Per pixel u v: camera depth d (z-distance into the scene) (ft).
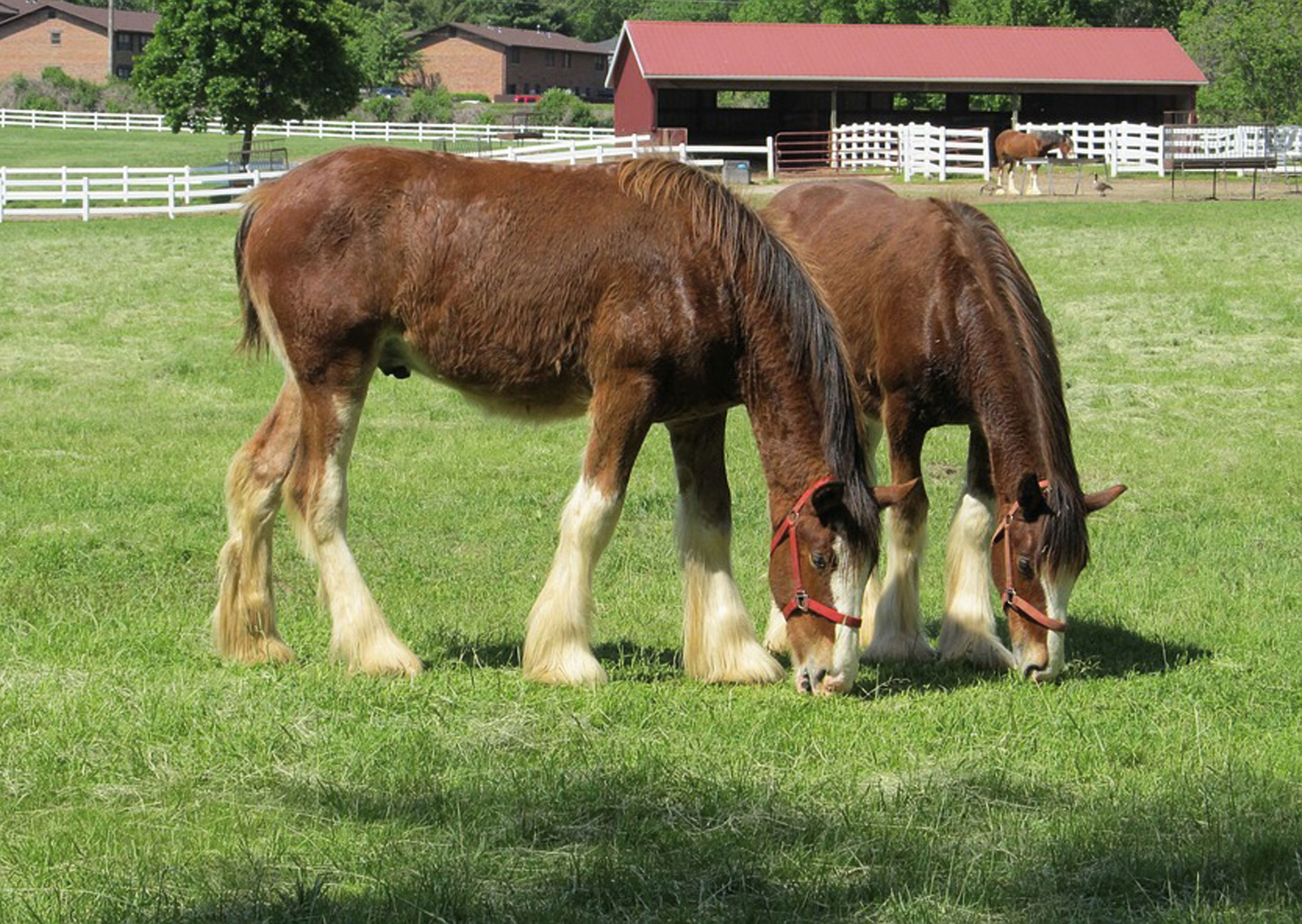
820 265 26.25
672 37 154.40
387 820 16.76
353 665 22.36
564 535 22.02
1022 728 20.06
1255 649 24.49
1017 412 21.86
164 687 21.26
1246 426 45.80
